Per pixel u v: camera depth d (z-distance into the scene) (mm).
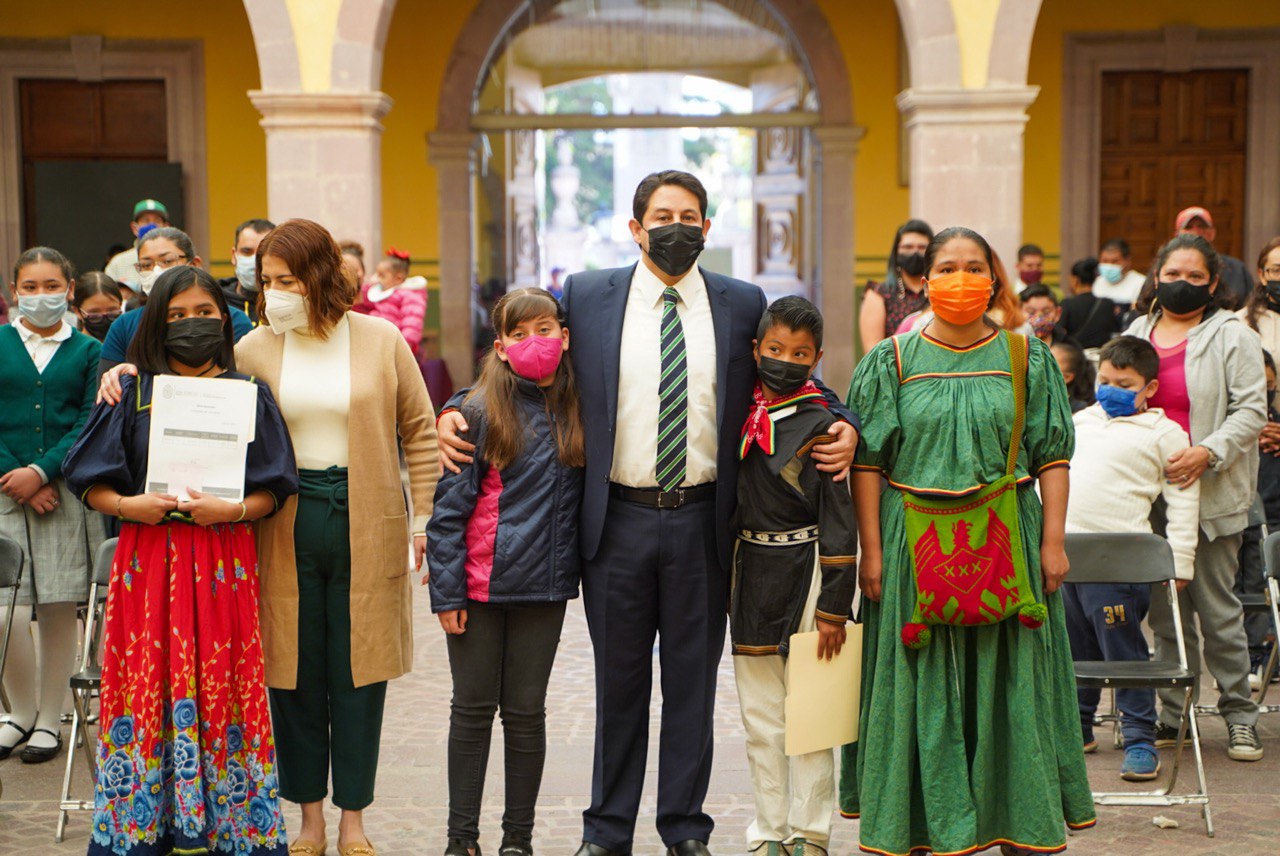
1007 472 3834
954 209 10969
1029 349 3934
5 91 14281
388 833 4566
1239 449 5156
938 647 3850
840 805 4105
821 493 3918
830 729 3957
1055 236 14477
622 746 4137
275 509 4059
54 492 5363
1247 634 6344
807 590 4000
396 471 4309
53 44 14258
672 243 3910
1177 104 14445
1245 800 4836
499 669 4125
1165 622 5379
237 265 5504
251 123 14469
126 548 3947
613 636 4070
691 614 4062
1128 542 4895
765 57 15938
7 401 5367
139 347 4016
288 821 4684
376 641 4199
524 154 16688
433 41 14883
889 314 7254
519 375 4027
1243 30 14148
